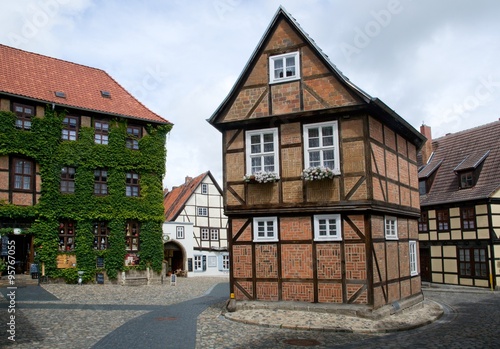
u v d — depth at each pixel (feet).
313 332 39.55
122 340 35.55
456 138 110.01
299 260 48.93
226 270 137.28
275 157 50.90
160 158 93.45
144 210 90.43
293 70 51.72
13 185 76.74
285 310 47.78
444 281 95.30
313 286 48.11
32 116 79.36
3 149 75.56
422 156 112.57
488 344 35.06
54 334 37.40
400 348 33.58
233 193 52.37
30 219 78.48
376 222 48.67
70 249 82.23
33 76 84.94
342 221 47.78
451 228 94.38
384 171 51.70
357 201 47.06
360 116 48.21
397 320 45.42
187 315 47.78
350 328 40.40
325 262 47.93
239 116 53.06
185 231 128.88
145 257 90.02
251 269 50.78
